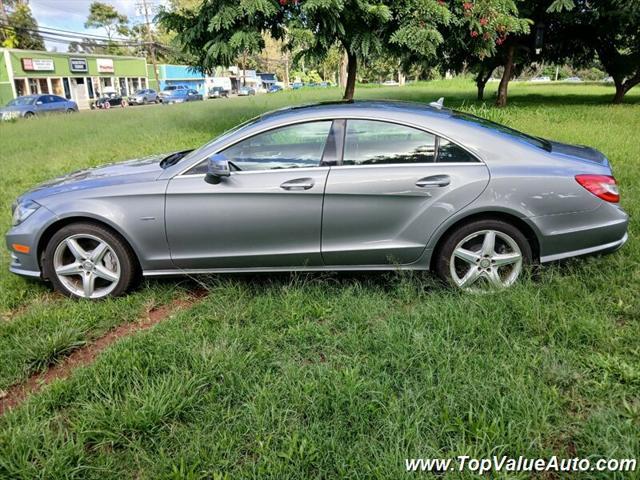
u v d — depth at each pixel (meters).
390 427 2.14
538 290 3.22
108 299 3.59
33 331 3.20
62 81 41.69
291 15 9.67
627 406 2.21
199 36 10.27
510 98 22.19
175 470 1.97
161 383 2.50
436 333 2.84
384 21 9.85
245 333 2.99
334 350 2.83
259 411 2.28
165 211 3.46
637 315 2.97
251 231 3.46
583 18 16.70
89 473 2.03
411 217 3.36
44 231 3.58
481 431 2.09
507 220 3.34
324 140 3.42
